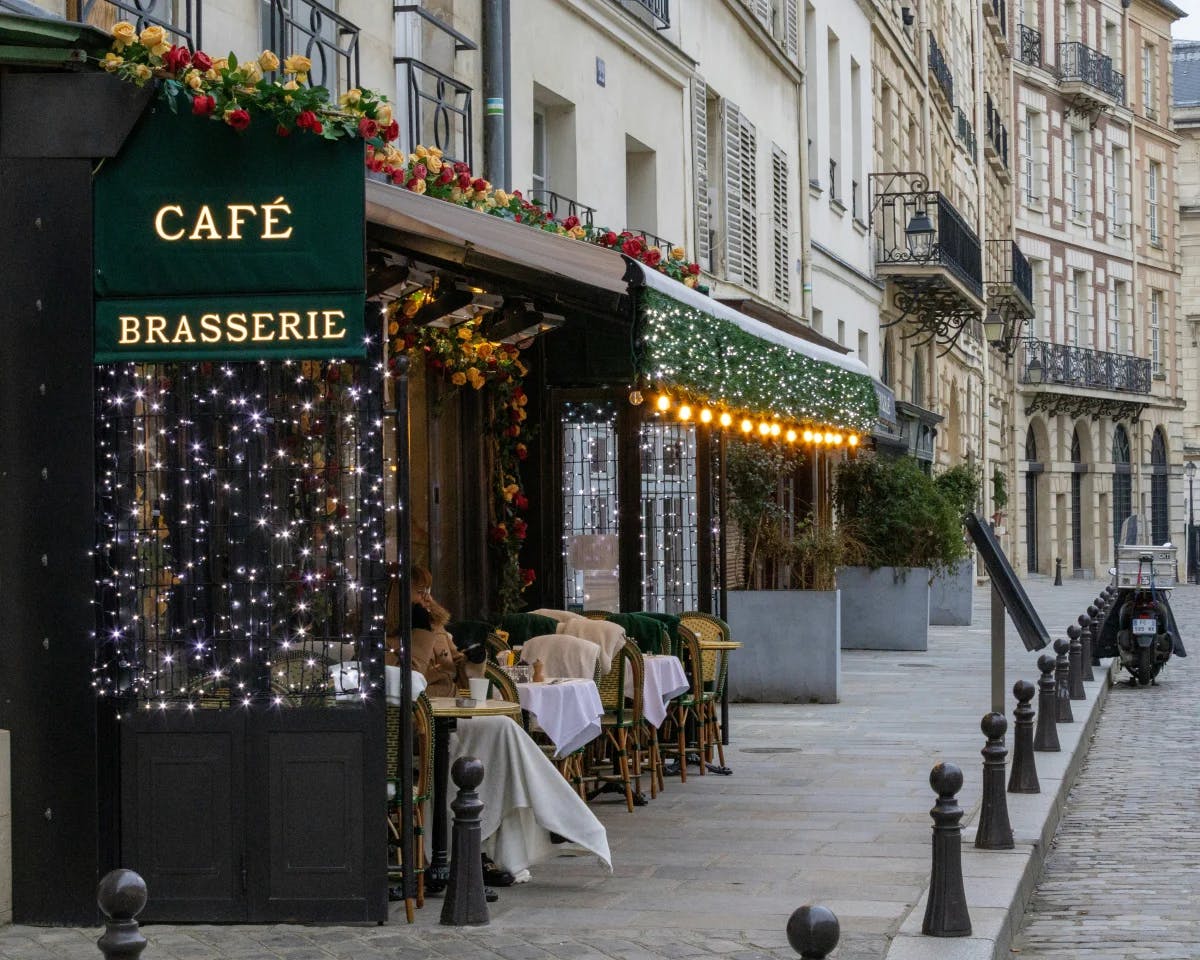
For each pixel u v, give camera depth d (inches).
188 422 318.0
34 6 324.2
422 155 411.8
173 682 316.8
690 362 392.5
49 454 312.2
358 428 318.0
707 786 485.7
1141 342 2573.8
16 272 312.3
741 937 300.5
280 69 412.2
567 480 566.6
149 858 313.6
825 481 948.0
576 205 636.1
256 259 307.7
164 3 382.6
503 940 298.5
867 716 662.5
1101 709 751.1
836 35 1156.5
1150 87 2620.6
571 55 650.2
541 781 347.9
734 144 862.5
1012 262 1909.4
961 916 297.7
